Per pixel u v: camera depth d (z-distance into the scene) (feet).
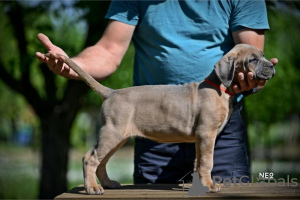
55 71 12.22
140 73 13.97
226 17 13.16
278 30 31.99
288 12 27.58
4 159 79.20
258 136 47.60
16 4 26.50
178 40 13.17
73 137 72.69
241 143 13.84
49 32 26.63
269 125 42.70
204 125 11.23
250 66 11.78
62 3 25.80
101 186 12.13
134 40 14.38
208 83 11.65
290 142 79.71
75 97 28.81
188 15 13.24
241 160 13.78
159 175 14.08
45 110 29.19
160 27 13.30
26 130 125.70
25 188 48.42
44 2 26.12
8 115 58.70
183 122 11.46
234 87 11.78
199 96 11.49
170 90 11.68
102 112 11.60
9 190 46.75
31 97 29.07
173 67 13.12
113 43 13.82
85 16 24.26
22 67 26.58
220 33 13.17
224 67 11.47
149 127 11.54
